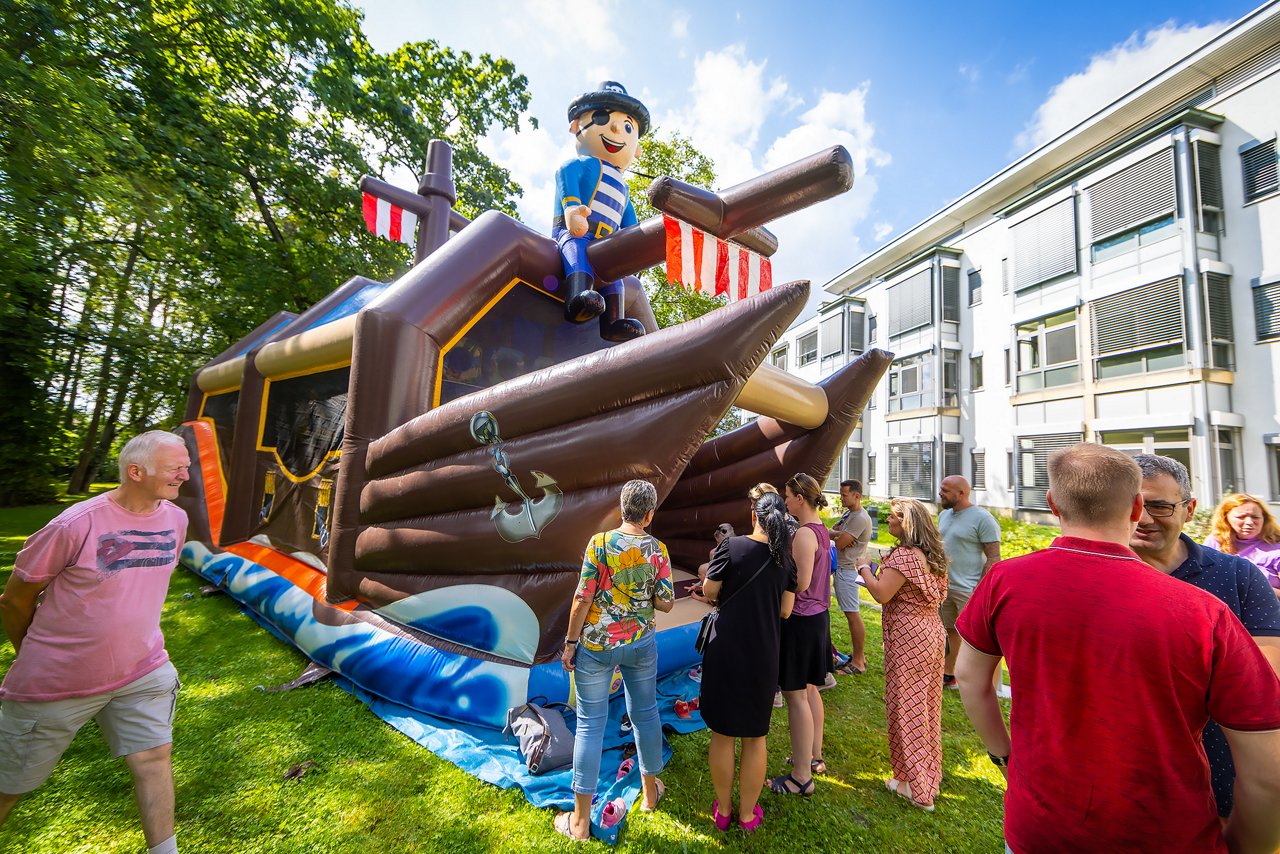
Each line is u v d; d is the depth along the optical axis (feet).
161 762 7.00
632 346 10.32
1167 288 42.50
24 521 36.73
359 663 12.10
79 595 6.45
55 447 48.52
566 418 10.83
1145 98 49.70
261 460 20.34
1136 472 4.67
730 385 9.46
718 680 8.09
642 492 8.40
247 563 18.39
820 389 15.47
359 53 46.85
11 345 43.19
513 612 10.74
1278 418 38.11
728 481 18.58
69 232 36.88
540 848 7.70
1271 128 39.34
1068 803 4.23
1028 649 4.61
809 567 9.04
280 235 45.70
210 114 38.63
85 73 29.27
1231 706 3.88
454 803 8.60
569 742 9.43
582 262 16.10
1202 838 3.93
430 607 11.82
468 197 51.96
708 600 8.62
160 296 58.95
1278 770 3.70
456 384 15.01
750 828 8.16
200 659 14.10
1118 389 45.75
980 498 59.98
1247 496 9.28
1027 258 54.08
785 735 11.53
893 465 70.95
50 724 6.39
